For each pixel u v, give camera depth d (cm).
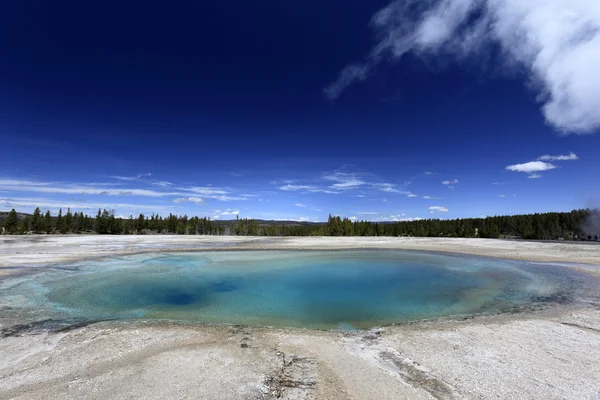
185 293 1247
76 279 1427
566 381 499
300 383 499
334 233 6806
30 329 781
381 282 1460
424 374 529
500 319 862
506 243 3092
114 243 3089
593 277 1473
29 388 483
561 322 816
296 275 1622
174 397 455
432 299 1166
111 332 749
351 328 848
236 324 854
